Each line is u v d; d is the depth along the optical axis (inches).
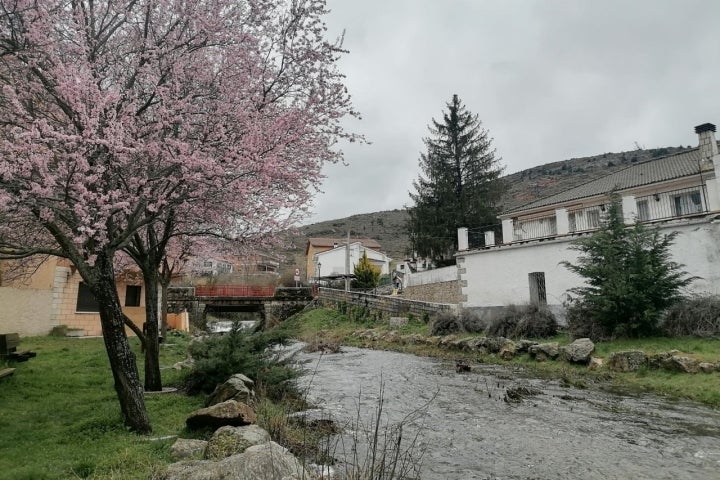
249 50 355.6
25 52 263.7
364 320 1293.1
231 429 239.5
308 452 271.6
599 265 637.9
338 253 2519.7
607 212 674.8
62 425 281.0
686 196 875.4
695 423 338.6
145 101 339.0
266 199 356.8
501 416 371.9
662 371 489.4
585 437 311.3
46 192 247.6
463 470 254.2
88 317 845.2
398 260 3070.9
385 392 477.4
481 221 1492.4
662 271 581.9
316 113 375.6
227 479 175.6
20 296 740.7
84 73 273.1
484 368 642.8
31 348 602.5
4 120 282.5
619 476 242.2
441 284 1190.3
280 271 2288.4
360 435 316.8
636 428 329.4
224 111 334.6
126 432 268.1
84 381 408.2
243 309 1582.2
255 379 406.6
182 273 926.4
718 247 636.1
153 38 341.4
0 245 261.3
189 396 388.8
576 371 564.4
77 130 274.1
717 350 493.7
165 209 320.8
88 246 279.7
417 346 909.2
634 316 593.9
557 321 796.6
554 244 837.8
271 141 337.7
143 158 312.3
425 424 349.7
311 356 827.4
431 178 1598.2
